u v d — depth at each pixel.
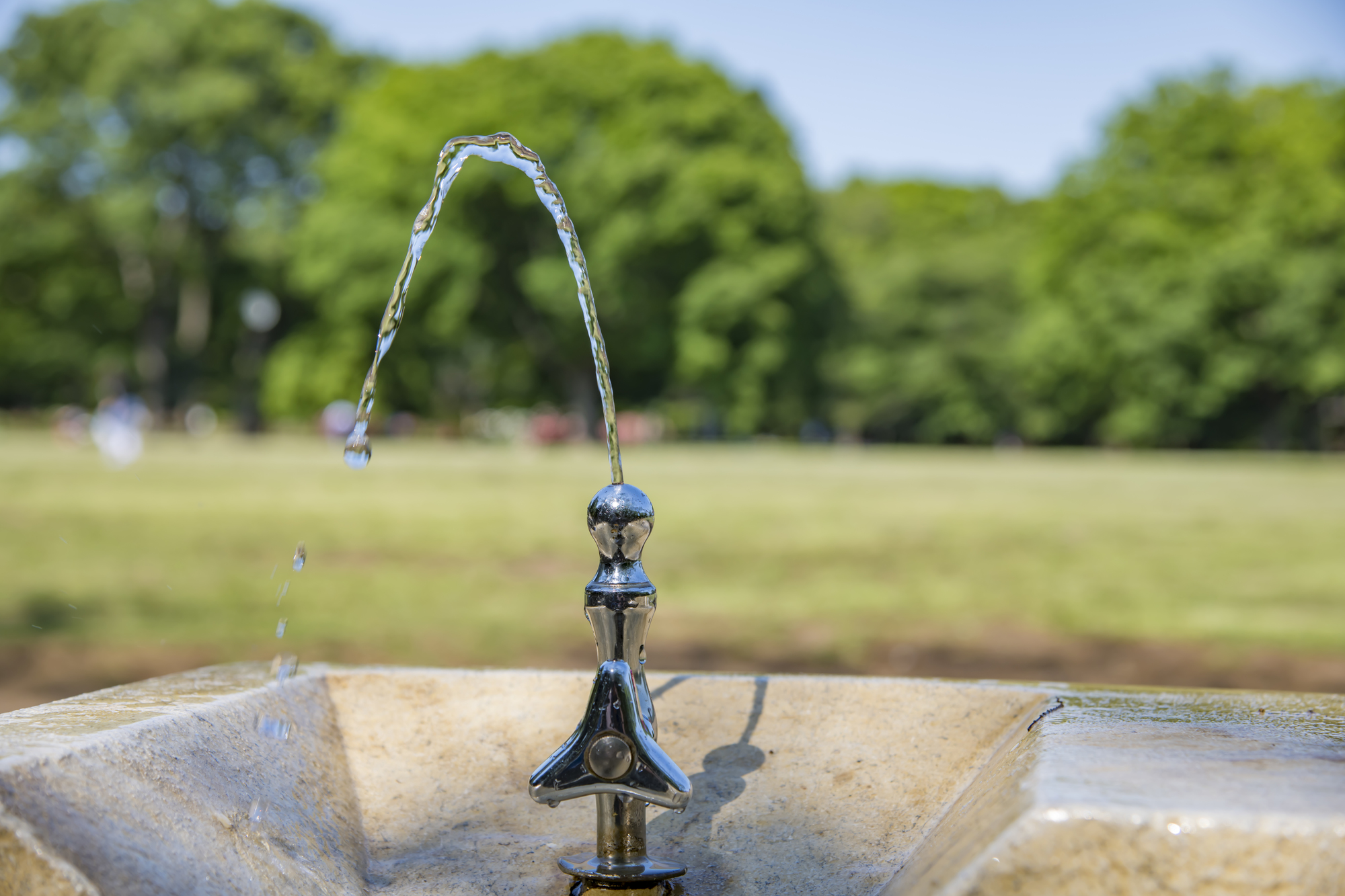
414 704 1.59
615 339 35.66
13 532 9.87
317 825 1.28
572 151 34.38
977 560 8.90
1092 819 0.81
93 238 38.97
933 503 14.66
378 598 6.69
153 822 1.04
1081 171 41.34
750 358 34.34
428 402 45.09
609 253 32.75
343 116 39.28
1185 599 6.92
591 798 1.45
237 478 17.81
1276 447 43.25
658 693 1.60
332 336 36.09
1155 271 38.53
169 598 6.53
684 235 33.28
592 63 35.88
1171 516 13.11
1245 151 39.75
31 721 1.16
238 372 43.38
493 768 1.50
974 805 1.07
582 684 1.60
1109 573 8.14
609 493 1.15
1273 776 0.91
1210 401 39.34
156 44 37.31
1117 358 39.66
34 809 0.93
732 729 1.52
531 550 9.24
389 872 1.29
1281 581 7.76
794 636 5.61
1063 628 5.87
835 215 58.34
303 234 35.50
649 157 33.03
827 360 38.41
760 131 35.94
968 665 4.92
